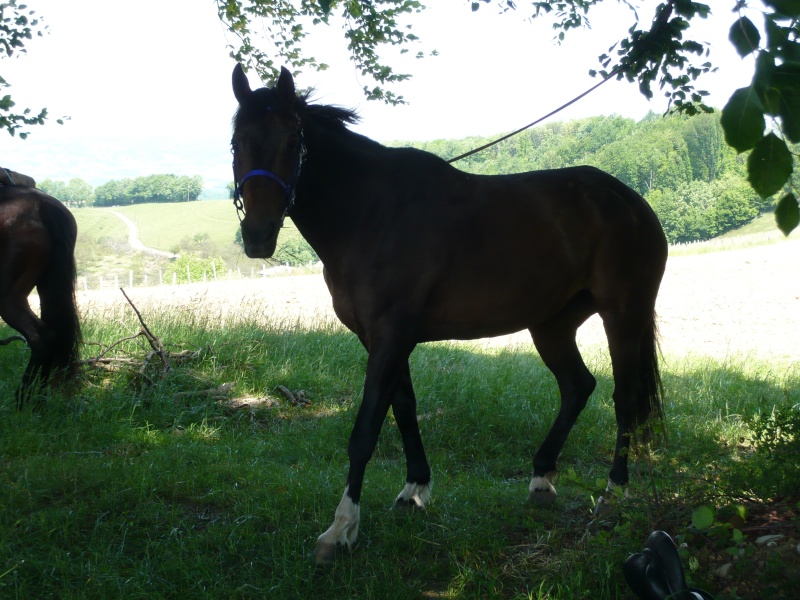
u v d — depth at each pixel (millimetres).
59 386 5668
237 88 3705
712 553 3025
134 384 6309
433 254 3666
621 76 4758
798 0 1388
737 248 29062
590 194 4156
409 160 3840
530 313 4020
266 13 6922
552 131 57438
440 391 6621
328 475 4465
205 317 9094
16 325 5527
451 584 3123
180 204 94188
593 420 6043
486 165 43688
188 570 3160
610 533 3359
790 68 1374
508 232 3865
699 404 6484
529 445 5656
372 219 3695
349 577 3168
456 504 4027
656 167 45156
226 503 3916
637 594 2727
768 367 8789
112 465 4312
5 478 4055
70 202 108062
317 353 7879
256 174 3488
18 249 5465
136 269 49188
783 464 3393
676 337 12570
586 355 9445
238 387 6602
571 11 5711
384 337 3625
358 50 6840
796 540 2869
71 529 3467
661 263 4375
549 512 3971
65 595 2896
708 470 3629
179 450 4844
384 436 5703
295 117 3604
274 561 3264
